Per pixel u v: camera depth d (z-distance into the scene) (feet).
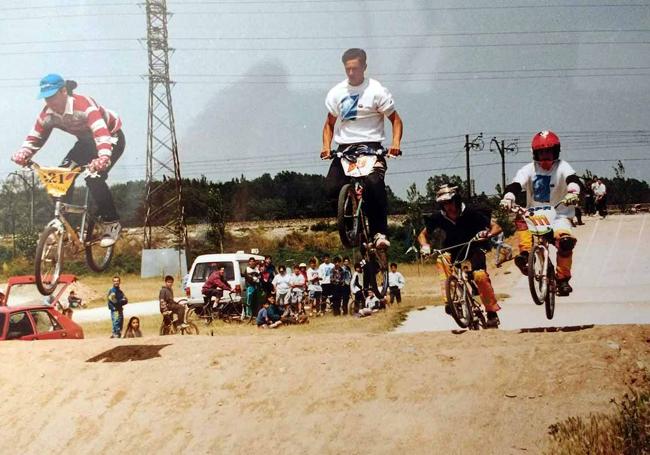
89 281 105.60
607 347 23.82
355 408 22.97
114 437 24.18
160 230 114.93
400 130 24.26
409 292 87.20
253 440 22.53
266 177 146.61
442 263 27.91
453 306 27.58
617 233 96.84
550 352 24.14
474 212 28.30
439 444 20.86
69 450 24.18
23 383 28.22
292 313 61.62
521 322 55.77
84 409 25.88
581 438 19.95
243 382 25.55
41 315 40.91
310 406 23.49
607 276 74.90
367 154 23.91
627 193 133.69
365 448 21.26
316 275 65.92
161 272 109.09
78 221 23.82
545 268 26.66
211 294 65.41
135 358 28.99
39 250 22.41
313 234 132.46
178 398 25.39
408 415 22.18
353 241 23.72
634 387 21.90
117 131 23.97
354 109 24.03
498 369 23.61
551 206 26.81
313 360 26.00
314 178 148.97
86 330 67.72
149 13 102.89
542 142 26.23
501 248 56.08
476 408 21.95
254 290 64.28
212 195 119.14
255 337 29.96
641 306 58.59
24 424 25.71
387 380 23.97
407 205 115.34
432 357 24.94
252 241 128.36
